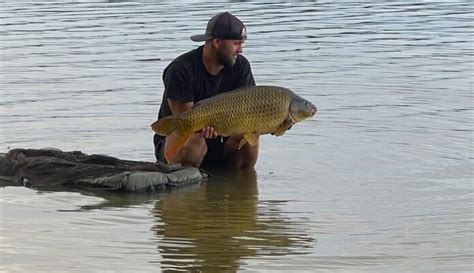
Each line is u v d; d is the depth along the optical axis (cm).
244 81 639
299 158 671
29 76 947
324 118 776
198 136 625
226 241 501
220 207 564
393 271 455
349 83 903
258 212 552
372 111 796
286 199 578
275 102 585
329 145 701
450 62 1003
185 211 556
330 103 826
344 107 811
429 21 1308
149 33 1203
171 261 471
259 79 920
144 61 1016
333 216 541
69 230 518
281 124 590
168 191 600
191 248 490
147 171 612
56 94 862
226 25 616
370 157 667
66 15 1401
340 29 1236
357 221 531
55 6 1522
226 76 635
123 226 527
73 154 645
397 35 1185
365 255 476
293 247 490
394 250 482
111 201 577
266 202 573
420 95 851
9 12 1450
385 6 1484
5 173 629
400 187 596
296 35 1185
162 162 637
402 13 1395
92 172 614
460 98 838
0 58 1046
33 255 478
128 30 1233
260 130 591
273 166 654
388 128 743
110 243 497
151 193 596
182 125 589
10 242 497
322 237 505
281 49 1085
